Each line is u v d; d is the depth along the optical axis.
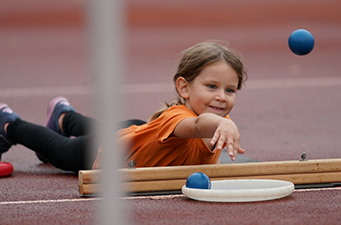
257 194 7.52
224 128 7.39
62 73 30.70
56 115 13.09
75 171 10.74
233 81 8.86
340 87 26.28
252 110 20.98
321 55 37.78
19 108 21.33
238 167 8.57
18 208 7.57
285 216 6.78
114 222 4.20
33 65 33.78
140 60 35.06
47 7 65.00
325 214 6.88
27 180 10.25
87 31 3.69
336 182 8.93
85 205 7.67
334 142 14.66
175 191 8.38
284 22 56.94
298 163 8.72
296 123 18.12
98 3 3.63
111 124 3.93
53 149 10.86
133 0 70.06
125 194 8.18
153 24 55.91
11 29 52.16
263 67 33.12
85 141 10.20
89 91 3.79
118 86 3.78
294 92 25.14
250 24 55.78
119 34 3.70
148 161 9.06
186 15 61.59
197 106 8.87
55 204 7.80
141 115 19.44
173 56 36.34
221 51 8.93
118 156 4.16
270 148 14.06
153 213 7.02
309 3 69.12
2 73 30.91
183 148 8.81
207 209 7.19
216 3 69.44
